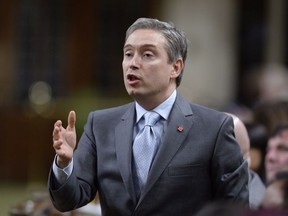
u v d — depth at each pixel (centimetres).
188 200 911
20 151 2888
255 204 1085
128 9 3094
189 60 3127
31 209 1276
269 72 2745
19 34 2994
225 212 635
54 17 3030
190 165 913
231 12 3198
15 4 2984
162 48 916
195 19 3141
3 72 2970
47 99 2933
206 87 3141
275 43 3241
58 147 879
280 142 1236
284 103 1595
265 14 3238
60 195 891
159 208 905
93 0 3056
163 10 3111
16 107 2927
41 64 3009
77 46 3052
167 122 934
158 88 922
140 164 925
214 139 927
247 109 2584
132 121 946
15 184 2880
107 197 923
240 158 930
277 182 710
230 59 3198
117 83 3073
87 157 948
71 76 3044
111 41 3080
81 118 2769
